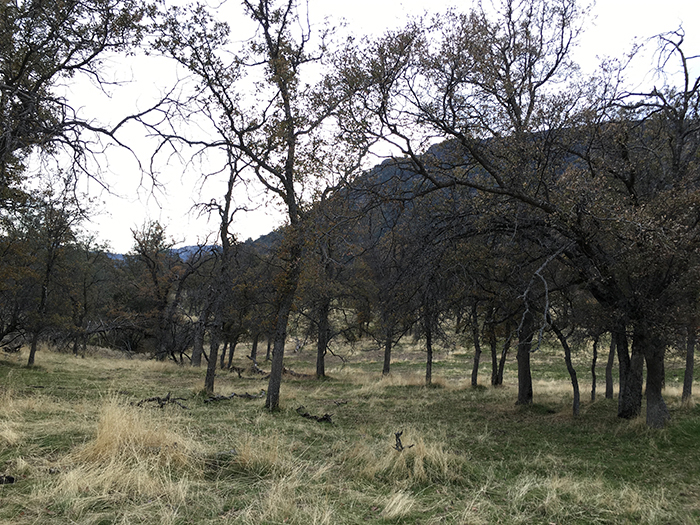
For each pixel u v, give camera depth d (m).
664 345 9.73
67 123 8.25
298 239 11.26
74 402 9.55
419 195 9.82
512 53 12.34
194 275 31.06
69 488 4.16
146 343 41.47
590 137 10.46
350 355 41.28
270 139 11.24
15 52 9.10
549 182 9.69
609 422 10.89
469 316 14.23
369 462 6.12
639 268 9.22
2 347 23.23
